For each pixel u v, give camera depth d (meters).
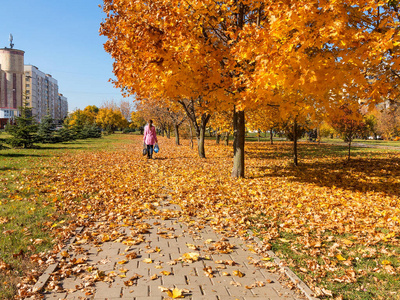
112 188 8.02
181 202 6.79
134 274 3.46
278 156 20.27
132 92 9.94
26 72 125.00
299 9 5.44
